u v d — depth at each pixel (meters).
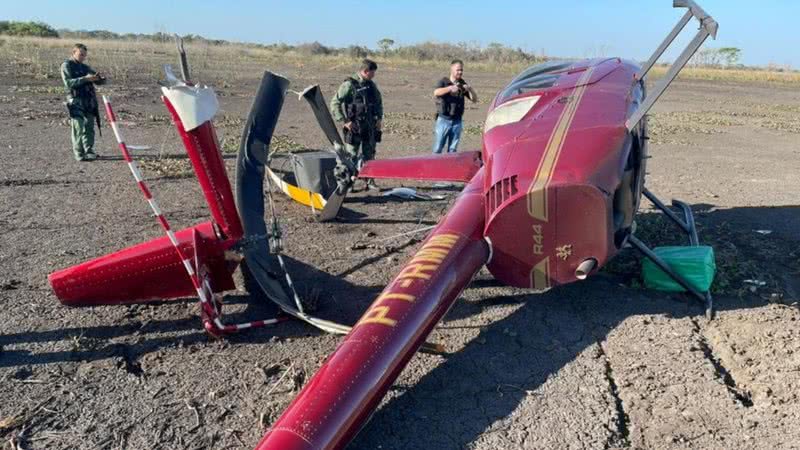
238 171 5.74
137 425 3.81
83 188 9.16
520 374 4.43
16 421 3.80
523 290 5.83
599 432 3.79
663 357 4.64
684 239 7.32
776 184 11.11
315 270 6.27
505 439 3.73
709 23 4.68
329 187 8.40
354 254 6.77
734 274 6.18
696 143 16.31
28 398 4.05
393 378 3.71
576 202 4.61
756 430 3.80
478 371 4.46
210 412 3.95
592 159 4.74
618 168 4.80
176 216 7.90
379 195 9.44
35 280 5.80
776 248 7.21
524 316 5.31
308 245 7.02
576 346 4.82
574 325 5.16
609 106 5.39
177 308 5.34
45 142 12.49
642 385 4.29
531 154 4.93
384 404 4.07
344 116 9.38
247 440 3.70
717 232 7.77
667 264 5.64
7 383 4.20
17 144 12.12
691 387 4.26
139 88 22.36
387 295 4.16
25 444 3.62
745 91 36.91
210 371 4.40
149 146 12.56
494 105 6.25
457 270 4.48
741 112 25.00
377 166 7.54
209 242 5.01
